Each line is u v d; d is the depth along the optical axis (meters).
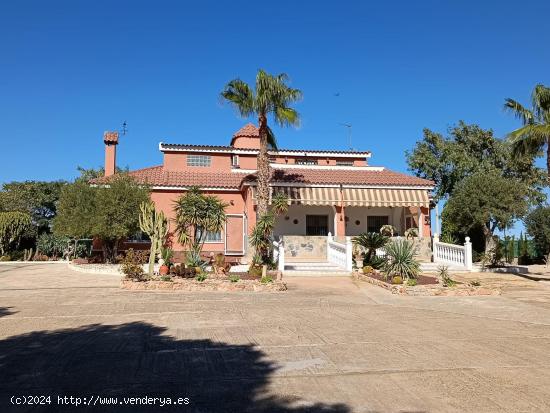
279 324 12.33
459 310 15.16
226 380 7.46
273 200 27.47
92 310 14.52
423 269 28.33
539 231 37.34
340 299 17.44
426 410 6.24
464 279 24.84
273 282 19.83
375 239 25.58
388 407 6.34
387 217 35.22
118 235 27.69
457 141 45.12
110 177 31.28
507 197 32.28
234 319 13.03
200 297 17.62
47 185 54.34
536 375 7.87
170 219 29.73
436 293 18.56
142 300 16.72
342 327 11.98
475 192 33.09
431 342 10.32
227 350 9.43
